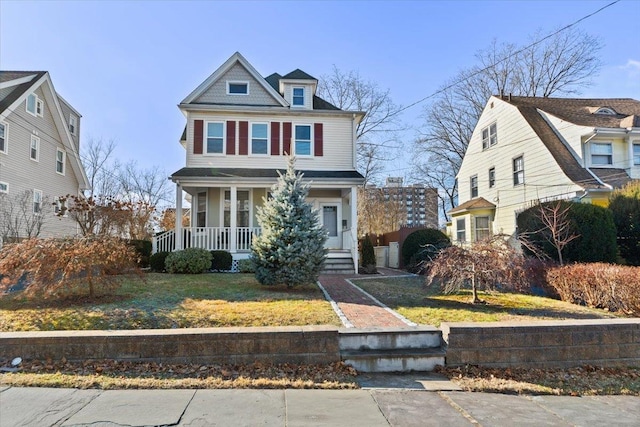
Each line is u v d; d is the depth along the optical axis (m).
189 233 13.90
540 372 5.07
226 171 14.66
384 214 30.19
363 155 27.77
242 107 15.38
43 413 3.58
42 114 18.77
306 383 4.45
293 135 15.81
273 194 9.91
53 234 18.42
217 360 4.98
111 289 7.90
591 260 10.94
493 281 7.66
